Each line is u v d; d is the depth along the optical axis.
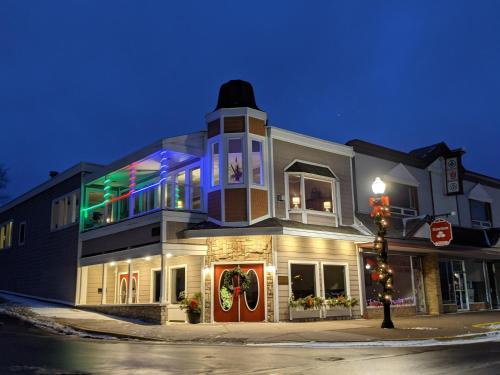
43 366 9.16
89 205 26.58
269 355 10.83
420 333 14.65
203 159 20.69
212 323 18.36
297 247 19.84
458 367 8.88
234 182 19.55
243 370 8.83
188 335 14.65
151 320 18.67
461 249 25.09
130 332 15.43
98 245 24.14
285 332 14.98
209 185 20.09
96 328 16.55
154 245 19.17
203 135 20.77
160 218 19.22
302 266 19.95
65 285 26.42
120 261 22.08
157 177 23.92
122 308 20.62
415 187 26.52
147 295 22.75
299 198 20.56
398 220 24.66
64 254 27.11
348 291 21.05
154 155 20.94
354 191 23.11
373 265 22.25
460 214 29.23
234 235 18.70
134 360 10.00
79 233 26.00
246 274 19.02
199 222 19.80
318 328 16.06
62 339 14.36
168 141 19.97
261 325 17.17
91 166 26.92
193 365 9.39
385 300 16.34
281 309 18.80
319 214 20.98
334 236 20.28
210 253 19.39
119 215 26.77
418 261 24.69
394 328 15.98
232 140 19.91
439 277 24.91
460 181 27.88
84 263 24.91
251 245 19.19
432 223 23.42
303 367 9.13
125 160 22.75
